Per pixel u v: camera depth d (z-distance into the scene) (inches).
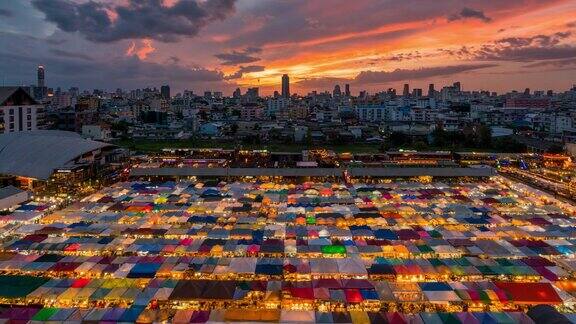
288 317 1523.1
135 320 1517.0
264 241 2287.2
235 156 5177.2
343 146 6456.7
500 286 1739.7
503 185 3818.9
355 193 3395.7
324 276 1905.8
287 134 7219.5
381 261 2026.3
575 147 5310.0
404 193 3383.4
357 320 1499.8
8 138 4421.8
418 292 1707.7
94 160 4205.2
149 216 2736.2
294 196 3255.4
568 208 2999.5
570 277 1904.5
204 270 1919.3
